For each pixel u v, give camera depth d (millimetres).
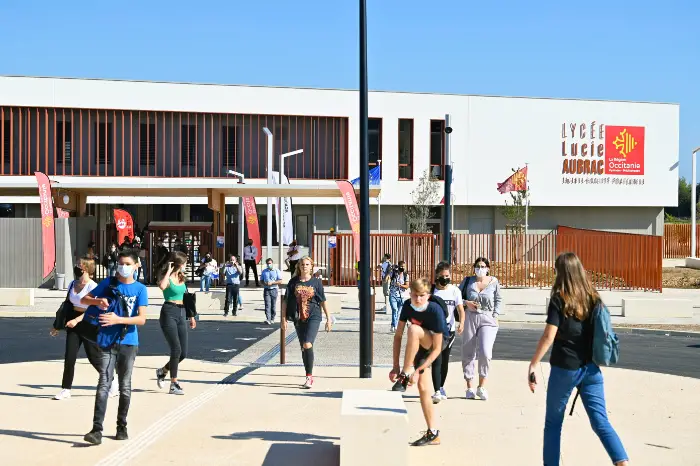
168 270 10617
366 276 11992
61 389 10492
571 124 54156
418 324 8266
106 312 8133
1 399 10141
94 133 48750
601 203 54781
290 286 11297
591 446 8078
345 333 18375
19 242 31828
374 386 11297
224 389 11000
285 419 9070
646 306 22859
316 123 51281
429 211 51906
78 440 8039
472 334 10430
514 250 37250
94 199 46719
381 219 52469
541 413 9539
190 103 49500
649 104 55344
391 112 51719
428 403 8078
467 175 52812
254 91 50188
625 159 55031
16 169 48031
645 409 9914
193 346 16078
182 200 48000
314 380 11789
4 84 47531
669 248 57062
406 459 6711
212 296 23281
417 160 52094
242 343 16594
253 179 50562
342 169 51406
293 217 51625
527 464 7348
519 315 23266
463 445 8008
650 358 15062
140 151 49156
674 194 55719
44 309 23500
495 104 53156
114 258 30828
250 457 7430
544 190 53938
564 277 6566
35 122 48188
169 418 9102
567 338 6535
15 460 7262
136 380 11719
